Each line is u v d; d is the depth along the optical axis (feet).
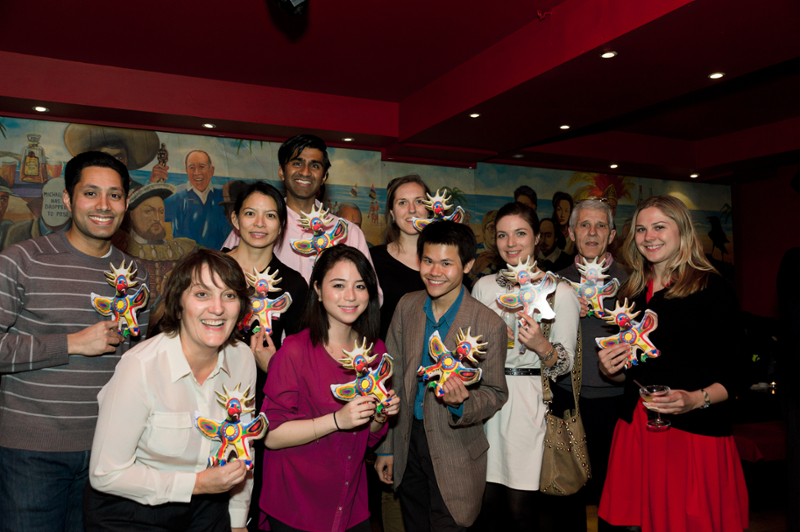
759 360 16.05
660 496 6.58
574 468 7.29
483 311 6.99
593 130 21.56
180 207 17.22
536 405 7.32
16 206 15.43
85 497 5.30
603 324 8.77
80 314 6.66
